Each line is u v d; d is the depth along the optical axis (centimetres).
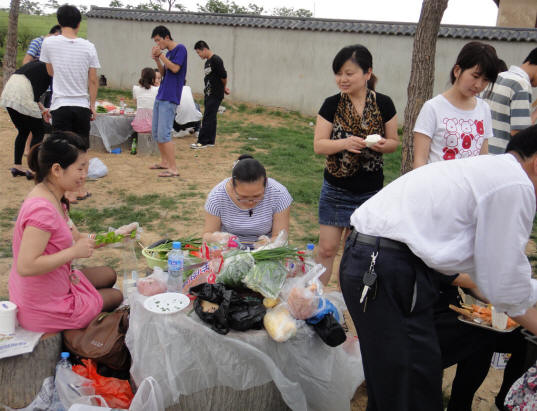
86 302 295
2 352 261
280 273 279
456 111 334
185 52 756
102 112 941
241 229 343
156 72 963
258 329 269
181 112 1095
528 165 206
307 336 273
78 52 611
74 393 268
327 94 1549
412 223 214
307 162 957
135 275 348
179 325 259
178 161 905
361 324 229
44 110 714
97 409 254
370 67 348
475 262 208
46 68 677
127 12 1811
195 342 261
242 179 313
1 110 1221
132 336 272
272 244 306
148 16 1752
